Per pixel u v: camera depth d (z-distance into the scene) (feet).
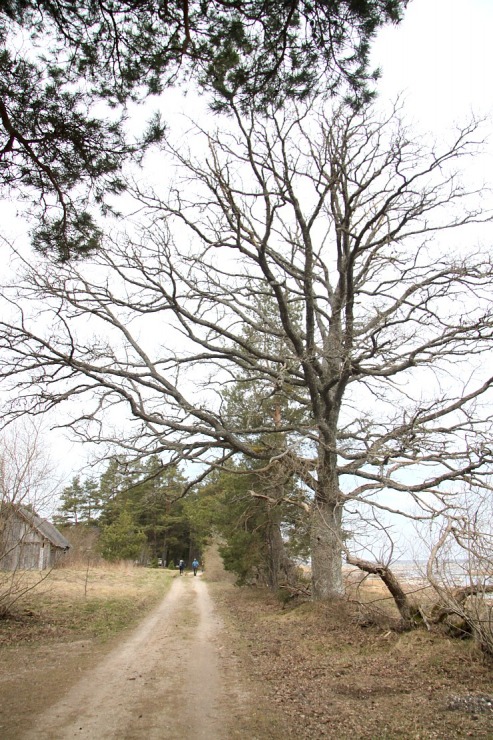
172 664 34.99
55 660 34.55
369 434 59.00
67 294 54.75
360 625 46.06
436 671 30.71
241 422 67.46
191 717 23.66
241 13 22.43
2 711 23.50
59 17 21.63
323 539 56.39
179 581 130.41
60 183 25.58
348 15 21.90
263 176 55.47
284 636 45.60
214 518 96.63
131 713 24.00
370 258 61.98
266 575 90.79
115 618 55.47
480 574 32.73
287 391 64.08
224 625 55.01
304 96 27.09
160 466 58.49
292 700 26.50
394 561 42.16
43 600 62.44
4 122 22.15
